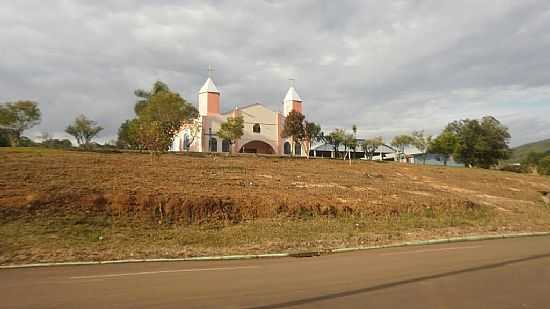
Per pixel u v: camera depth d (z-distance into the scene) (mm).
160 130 35250
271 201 19891
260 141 65812
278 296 7695
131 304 7145
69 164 27141
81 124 60750
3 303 7250
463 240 17156
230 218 18266
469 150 68562
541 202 33500
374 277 9430
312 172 34188
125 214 16984
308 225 18156
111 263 11727
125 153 39375
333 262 11742
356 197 23781
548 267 10734
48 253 12445
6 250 12484
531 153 90000
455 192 31625
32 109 47812
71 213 16328
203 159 37719
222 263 11828
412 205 22906
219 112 65438
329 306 7016
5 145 49969
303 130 59156
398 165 48375
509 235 18625
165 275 9844
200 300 7418
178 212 17641
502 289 8281
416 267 10742
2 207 15719
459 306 7070
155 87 57906
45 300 7426
